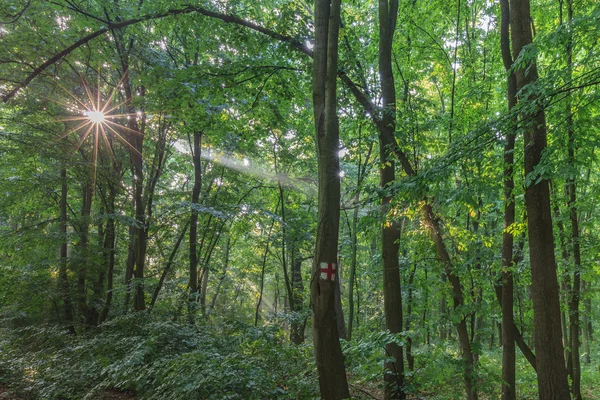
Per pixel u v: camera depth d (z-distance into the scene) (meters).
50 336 9.55
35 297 11.30
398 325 7.30
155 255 15.08
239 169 16.11
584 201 7.34
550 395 5.07
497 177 6.54
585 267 7.51
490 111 9.43
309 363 7.08
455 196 5.81
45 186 11.70
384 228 7.55
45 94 10.84
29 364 7.69
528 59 5.11
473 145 5.30
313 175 18.20
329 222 5.43
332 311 5.34
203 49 9.59
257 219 15.96
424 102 8.06
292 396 5.97
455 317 7.34
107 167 11.97
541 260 5.29
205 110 10.17
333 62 5.75
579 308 9.48
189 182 21.05
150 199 13.29
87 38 8.33
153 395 5.83
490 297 8.94
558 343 5.13
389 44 7.95
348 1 10.29
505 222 6.97
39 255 13.19
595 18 4.54
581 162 4.95
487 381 7.16
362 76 8.97
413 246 9.34
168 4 8.46
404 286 10.05
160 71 9.16
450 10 9.66
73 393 6.52
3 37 8.76
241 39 8.95
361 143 9.98
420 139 7.39
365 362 6.45
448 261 7.62
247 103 10.42
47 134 10.84
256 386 5.70
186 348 8.19
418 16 9.96
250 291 26.08
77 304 12.51
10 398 6.01
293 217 17.72
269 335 8.14
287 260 21.06
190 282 13.41
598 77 4.25
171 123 12.52
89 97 11.38
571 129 5.28
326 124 5.64
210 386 5.56
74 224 11.90
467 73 9.83
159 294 13.68
